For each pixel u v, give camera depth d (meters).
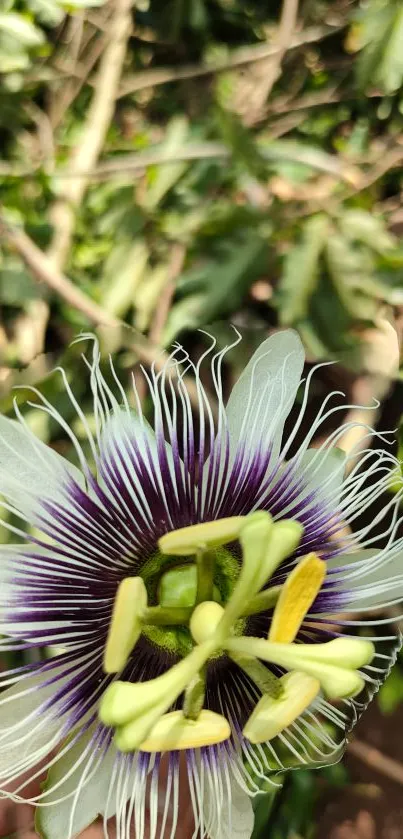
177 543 0.10
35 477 0.11
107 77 0.20
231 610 0.10
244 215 0.18
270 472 0.12
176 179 0.19
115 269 0.18
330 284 0.17
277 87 0.22
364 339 0.16
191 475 0.11
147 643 0.12
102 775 0.11
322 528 0.12
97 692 0.11
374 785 0.18
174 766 0.11
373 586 0.11
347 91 0.21
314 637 0.12
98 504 0.11
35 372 0.15
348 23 0.21
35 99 0.21
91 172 0.19
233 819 0.12
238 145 0.18
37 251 0.18
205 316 0.17
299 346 0.12
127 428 0.11
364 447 0.16
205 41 0.22
